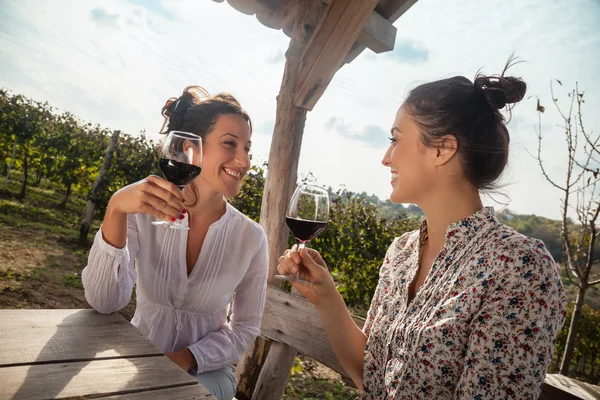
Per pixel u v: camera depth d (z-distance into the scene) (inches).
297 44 118.3
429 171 48.6
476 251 43.0
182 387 36.4
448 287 43.5
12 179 545.3
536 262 38.7
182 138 51.6
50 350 39.2
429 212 50.4
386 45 122.4
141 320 68.7
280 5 124.9
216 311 70.9
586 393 75.0
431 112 47.5
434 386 41.8
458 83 48.6
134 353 41.7
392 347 48.4
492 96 46.4
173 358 60.5
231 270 69.7
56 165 449.7
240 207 241.4
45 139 440.8
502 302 38.3
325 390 165.2
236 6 127.6
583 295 173.5
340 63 110.7
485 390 37.5
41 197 495.2
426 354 42.1
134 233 65.2
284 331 104.0
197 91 75.0
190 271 69.1
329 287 57.4
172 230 65.9
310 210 59.4
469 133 46.1
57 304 192.9
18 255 253.3
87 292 52.9
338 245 264.8
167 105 74.3
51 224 374.0
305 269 59.5
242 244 71.1
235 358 65.9
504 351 37.4
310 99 116.1
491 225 44.5
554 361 364.2
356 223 279.0
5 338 40.3
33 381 33.0
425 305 45.0
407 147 49.8
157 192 47.3
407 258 55.6
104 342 43.1
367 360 53.2
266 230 118.4
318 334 96.3
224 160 67.5
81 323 47.6
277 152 118.7
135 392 34.2
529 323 37.2
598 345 365.7
